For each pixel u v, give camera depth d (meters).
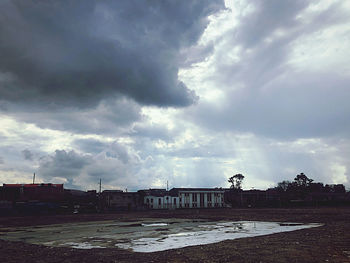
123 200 100.19
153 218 51.34
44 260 14.46
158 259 14.23
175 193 112.31
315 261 13.05
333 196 112.62
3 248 18.39
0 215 64.12
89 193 104.81
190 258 14.23
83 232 28.55
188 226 34.31
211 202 116.19
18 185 92.62
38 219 50.75
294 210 69.69
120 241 21.78
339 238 20.14
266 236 22.47
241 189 128.88
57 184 92.88
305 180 119.56
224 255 14.74
